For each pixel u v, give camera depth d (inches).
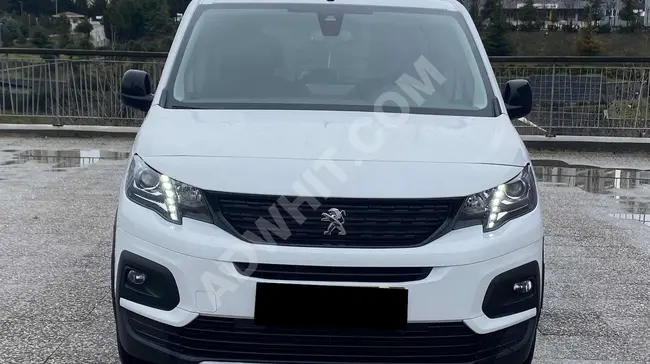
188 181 121.3
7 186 313.7
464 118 149.4
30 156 388.5
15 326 165.0
